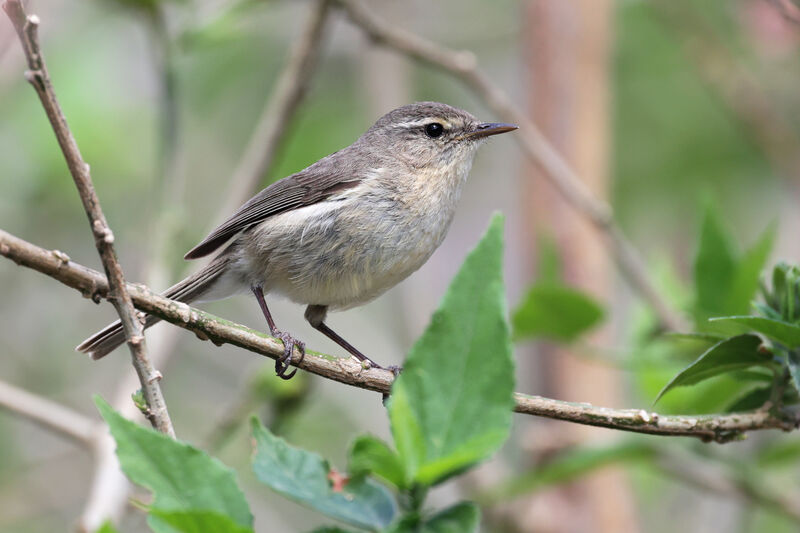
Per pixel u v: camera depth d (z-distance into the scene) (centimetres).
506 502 1199
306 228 962
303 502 534
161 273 1130
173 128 1175
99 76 1523
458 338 504
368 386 738
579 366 1237
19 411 986
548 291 942
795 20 951
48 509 1430
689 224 1559
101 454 964
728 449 1127
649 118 1577
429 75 1681
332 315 1517
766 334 618
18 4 519
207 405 1530
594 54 1322
